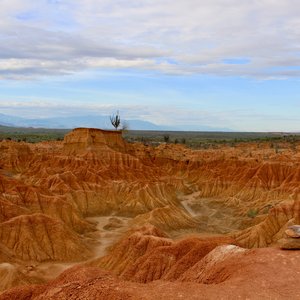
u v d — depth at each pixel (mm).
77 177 101375
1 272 48719
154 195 97875
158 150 150625
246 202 101812
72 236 65938
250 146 193750
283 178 108188
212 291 21391
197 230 80750
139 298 21312
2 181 79562
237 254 27828
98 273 28844
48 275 56219
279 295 20594
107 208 92875
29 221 64375
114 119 147250
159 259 40500
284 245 26781
